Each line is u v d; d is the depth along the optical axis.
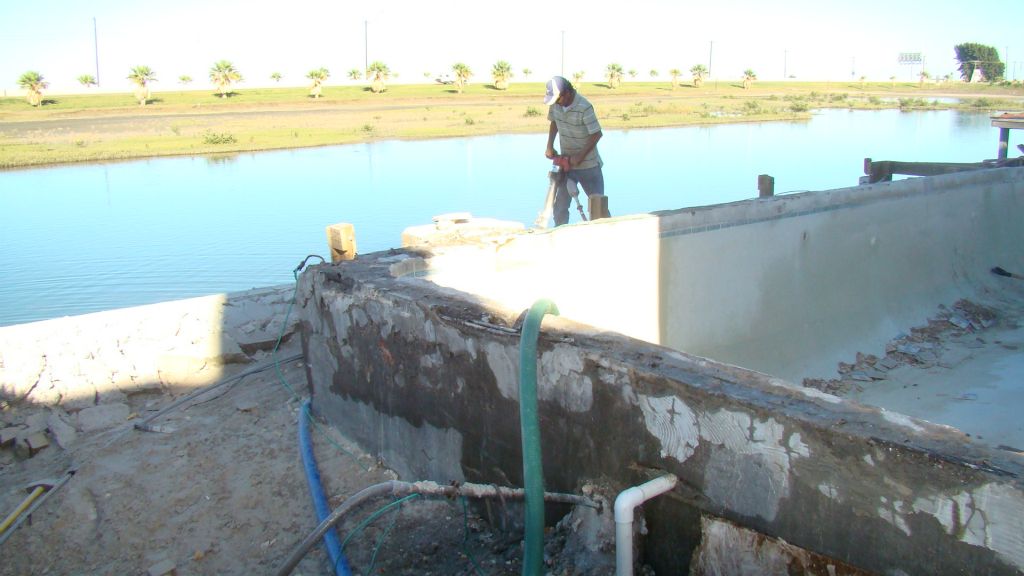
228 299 7.43
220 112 57.12
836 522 2.69
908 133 35.97
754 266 7.38
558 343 3.57
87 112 56.47
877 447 2.55
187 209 18.67
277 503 4.57
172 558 4.16
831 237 8.03
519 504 3.88
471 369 4.06
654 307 6.73
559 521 3.70
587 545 3.50
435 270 5.51
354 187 21.16
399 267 5.30
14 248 14.79
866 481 2.60
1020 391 7.11
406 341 4.47
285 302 7.43
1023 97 75.75
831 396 2.91
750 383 3.05
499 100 71.81
